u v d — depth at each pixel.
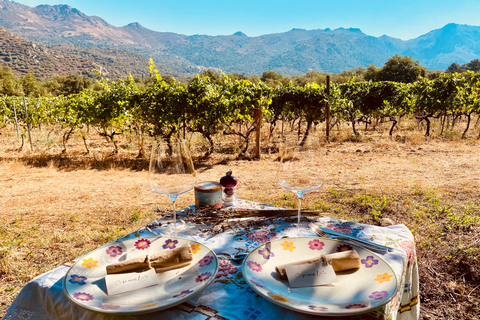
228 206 1.80
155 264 1.05
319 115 10.47
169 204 4.70
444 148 8.99
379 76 53.91
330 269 1.00
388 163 7.37
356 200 4.59
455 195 4.82
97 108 8.84
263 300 0.96
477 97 11.44
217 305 0.94
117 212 4.43
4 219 4.23
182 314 0.90
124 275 0.99
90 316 0.92
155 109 8.45
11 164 7.84
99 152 9.59
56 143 11.36
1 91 49.94
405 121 16.38
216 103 8.22
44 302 1.02
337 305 0.85
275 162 7.98
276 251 1.17
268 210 1.61
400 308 1.34
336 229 1.50
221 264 1.18
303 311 0.82
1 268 2.97
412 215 3.97
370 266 1.05
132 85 9.06
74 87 65.62
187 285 0.97
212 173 6.80
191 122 8.85
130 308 0.84
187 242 1.20
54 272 1.11
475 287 2.55
